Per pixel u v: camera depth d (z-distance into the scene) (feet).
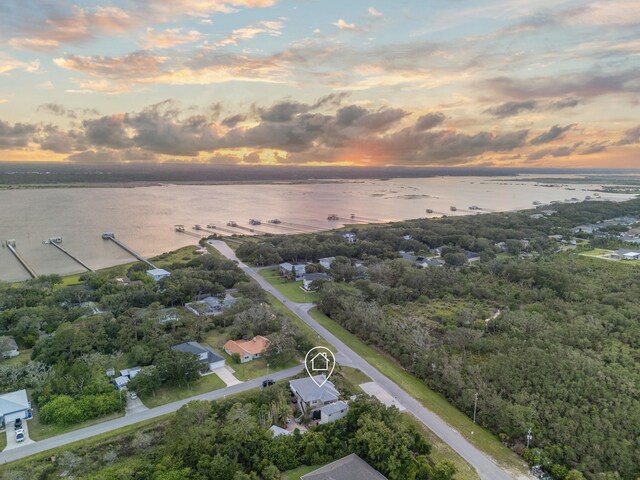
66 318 387.55
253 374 315.78
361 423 239.30
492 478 219.82
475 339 348.38
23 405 257.96
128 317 383.65
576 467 225.15
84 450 229.45
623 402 256.32
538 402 262.67
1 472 209.26
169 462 212.64
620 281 488.44
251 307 406.62
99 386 276.82
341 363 334.65
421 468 214.07
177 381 297.53
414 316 428.97
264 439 230.68
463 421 268.62
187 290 467.52
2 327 378.94
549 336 344.49
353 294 458.09
